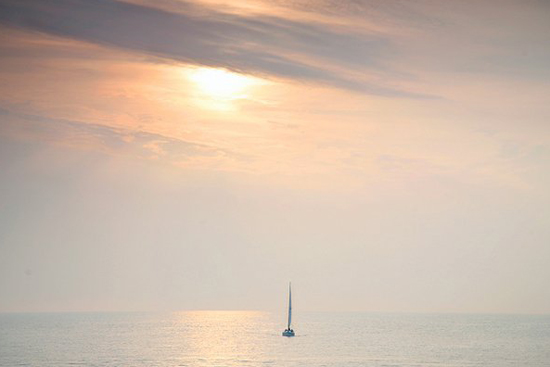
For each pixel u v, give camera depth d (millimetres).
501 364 134250
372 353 153250
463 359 142375
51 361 137625
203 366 129375
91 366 129500
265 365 130750
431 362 136625
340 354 149875
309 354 150250
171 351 156500
